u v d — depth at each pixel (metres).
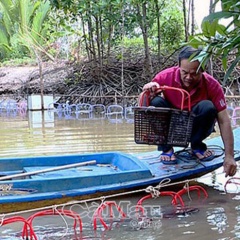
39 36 15.70
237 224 2.68
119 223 2.77
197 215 2.88
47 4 15.55
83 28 13.05
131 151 5.48
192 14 11.15
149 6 12.45
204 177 3.73
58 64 15.03
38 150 5.79
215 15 1.38
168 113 3.40
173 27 12.96
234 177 3.74
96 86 12.84
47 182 3.05
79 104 11.88
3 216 2.67
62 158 3.83
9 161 3.71
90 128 8.09
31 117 10.88
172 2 13.59
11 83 14.79
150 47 13.45
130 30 12.84
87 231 2.64
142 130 3.44
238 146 3.85
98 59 13.23
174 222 2.76
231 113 9.38
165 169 3.54
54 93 13.63
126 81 12.62
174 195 3.19
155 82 3.58
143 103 3.56
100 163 3.90
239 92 10.64
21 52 16.98
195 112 3.54
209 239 2.44
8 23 16.78
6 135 7.39
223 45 1.41
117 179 3.26
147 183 3.29
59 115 11.27
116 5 11.52
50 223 2.80
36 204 2.97
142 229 2.64
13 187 3.01
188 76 3.40
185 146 3.50
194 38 1.51
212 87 3.52
